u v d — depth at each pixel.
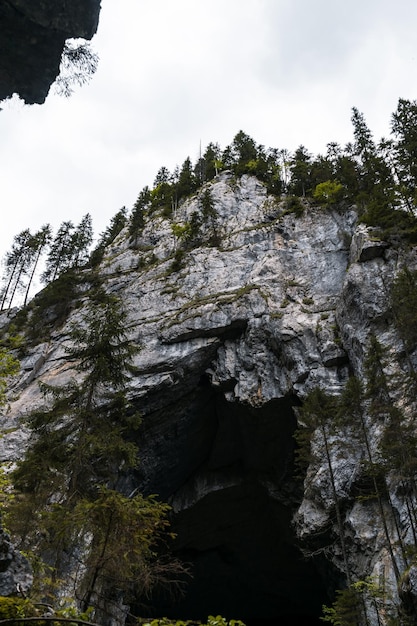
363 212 46.88
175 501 43.25
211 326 41.88
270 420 38.94
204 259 50.69
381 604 23.69
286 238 50.31
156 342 42.53
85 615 8.71
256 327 41.03
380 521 28.14
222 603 49.47
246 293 43.50
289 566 45.16
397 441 23.89
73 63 13.89
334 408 28.39
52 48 13.37
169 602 47.91
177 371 40.19
